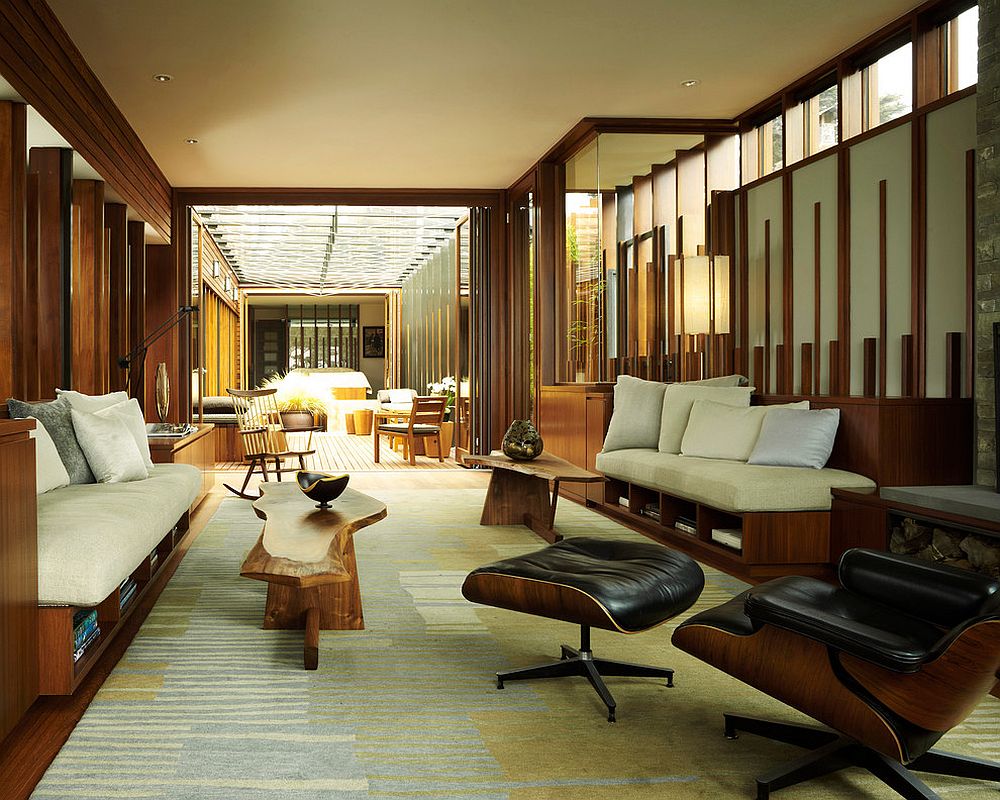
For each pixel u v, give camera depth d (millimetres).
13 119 4168
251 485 8188
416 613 3713
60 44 4789
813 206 5926
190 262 9312
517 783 2143
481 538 5406
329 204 9430
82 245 6059
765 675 2182
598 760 2283
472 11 4793
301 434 15469
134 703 2660
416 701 2697
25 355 4352
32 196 4684
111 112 6141
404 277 17078
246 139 7348
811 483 4430
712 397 5793
